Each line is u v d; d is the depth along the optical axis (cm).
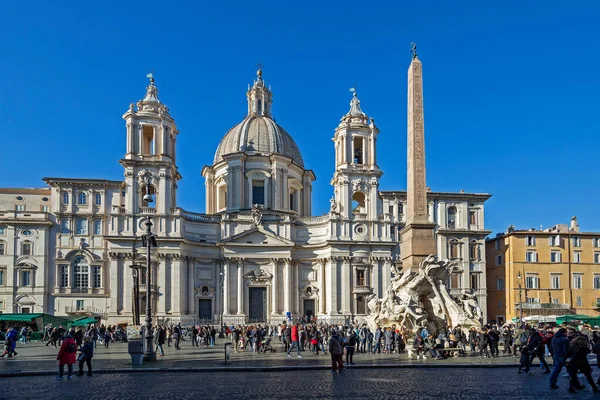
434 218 8981
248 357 3759
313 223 9106
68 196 8569
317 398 2008
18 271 8269
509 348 3862
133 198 8281
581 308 8675
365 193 9031
